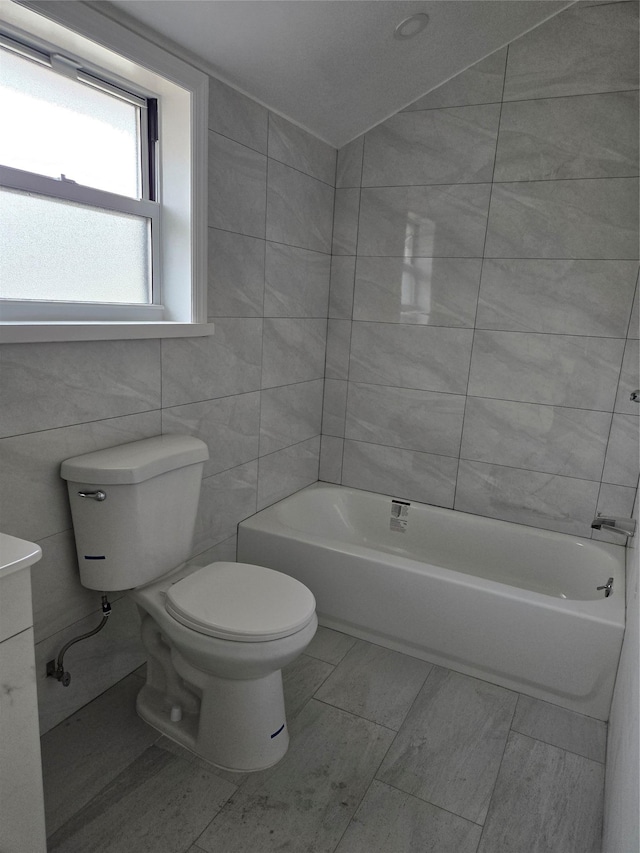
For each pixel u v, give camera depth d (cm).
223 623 152
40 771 115
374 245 270
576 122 224
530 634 197
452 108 243
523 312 246
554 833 149
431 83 241
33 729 112
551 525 258
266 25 174
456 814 153
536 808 156
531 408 252
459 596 206
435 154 250
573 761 173
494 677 208
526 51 227
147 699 184
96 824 145
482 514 271
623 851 96
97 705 186
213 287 207
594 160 224
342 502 293
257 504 257
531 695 203
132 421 183
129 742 172
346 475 299
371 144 262
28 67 150
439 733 182
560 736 184
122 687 195
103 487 157
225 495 234
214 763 165
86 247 171
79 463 158
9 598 103
